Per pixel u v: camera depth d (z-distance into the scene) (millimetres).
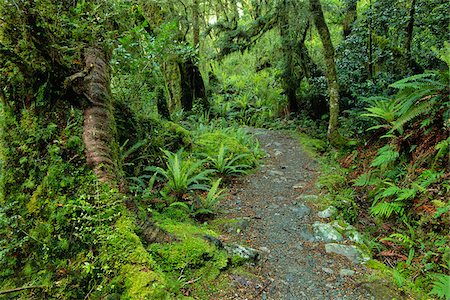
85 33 3162
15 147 2969
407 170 5051
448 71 5176
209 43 15883
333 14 10797
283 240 3998
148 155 5023
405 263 3531
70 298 2408
